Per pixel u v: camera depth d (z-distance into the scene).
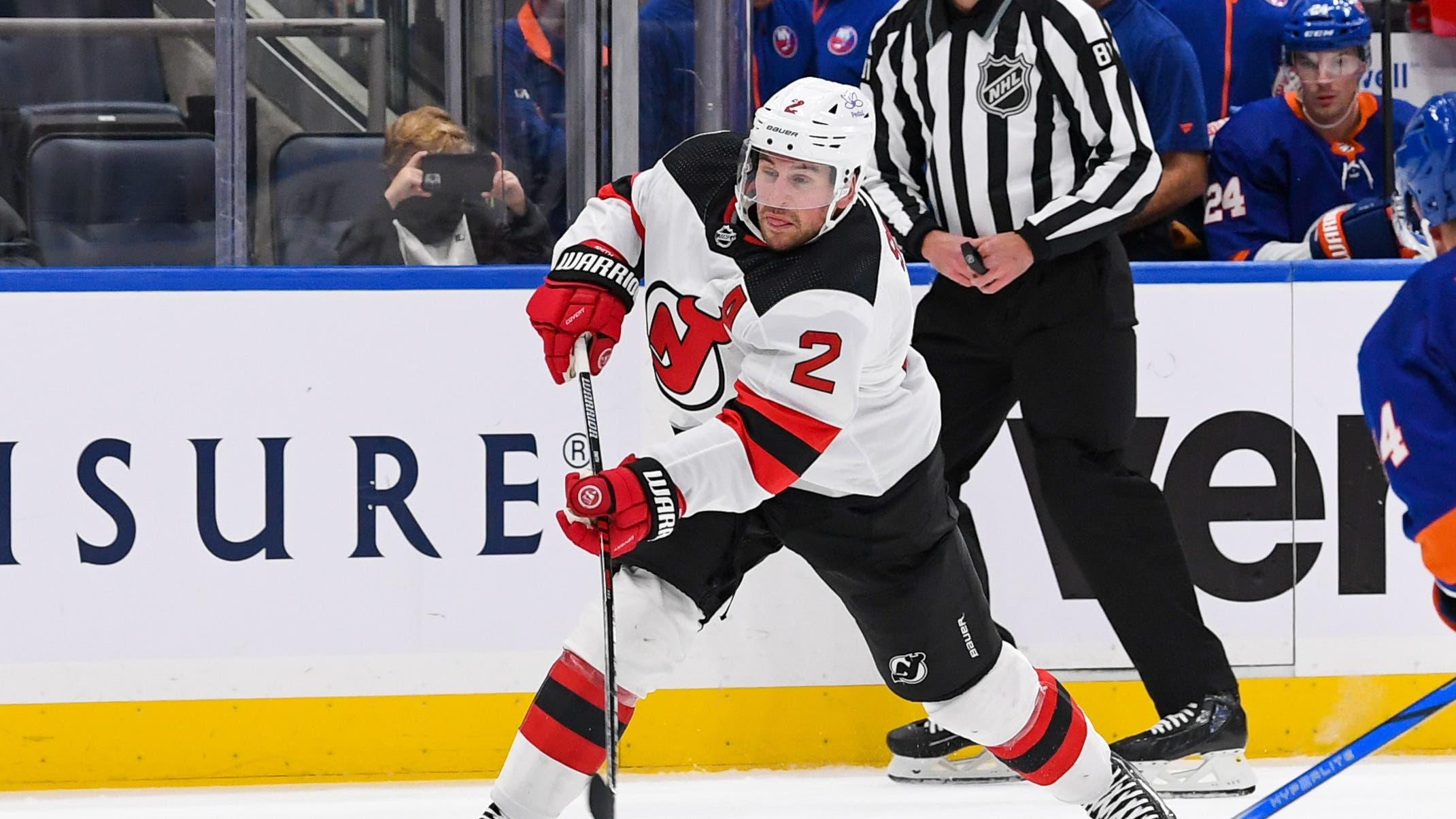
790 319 7.86
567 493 7.80
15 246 12.59
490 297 11.98
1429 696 8.08
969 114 11.54
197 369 11.76
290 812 11.34
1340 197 14.62
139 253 12.65
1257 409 12.77
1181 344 12.69
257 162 12.64
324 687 11.98
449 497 12.02
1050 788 9.54
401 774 12.09
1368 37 14.38
